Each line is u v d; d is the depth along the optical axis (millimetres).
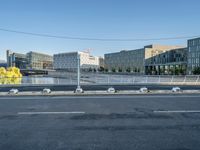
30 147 4828
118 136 5543
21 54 151000
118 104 10422
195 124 6676
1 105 10297
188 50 95562
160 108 9305
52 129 6203
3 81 36781
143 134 5699
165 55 112438
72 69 114625
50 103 10836
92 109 9141
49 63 181375
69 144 4996
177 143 5023
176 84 28609
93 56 153625
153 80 36625
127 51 132125
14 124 6777
